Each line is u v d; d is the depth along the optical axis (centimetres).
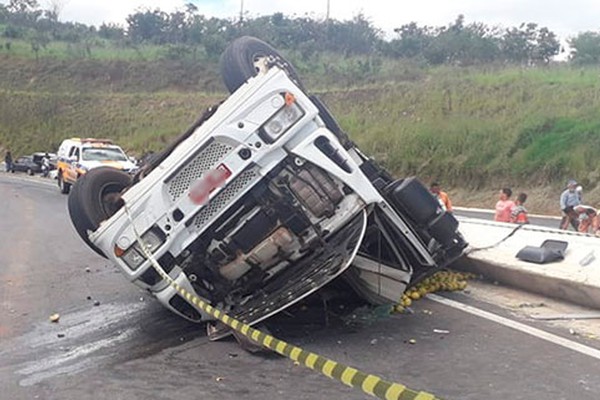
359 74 4778
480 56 4650
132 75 6581
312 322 740
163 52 6862
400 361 610
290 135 678
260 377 582
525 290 870
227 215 693
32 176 4581
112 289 977
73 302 899
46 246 1439
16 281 1050
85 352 673
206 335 717
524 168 2789
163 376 593
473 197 2859
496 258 924
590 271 808
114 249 700
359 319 751
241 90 693
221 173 679
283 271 707
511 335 680
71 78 6669
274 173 685
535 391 529
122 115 5931
